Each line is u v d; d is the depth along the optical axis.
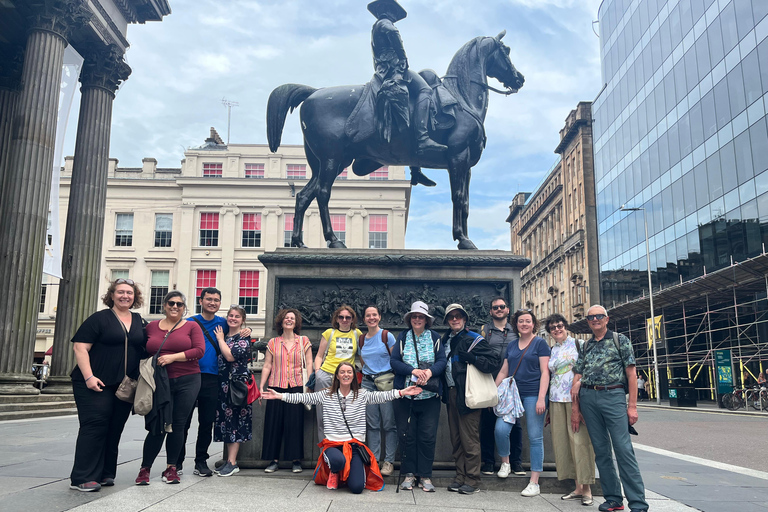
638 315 40.34
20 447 8.17
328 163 7.86
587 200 53.88
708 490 6.32
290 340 6.62
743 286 26.95
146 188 41.66
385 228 40.84
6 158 18.62
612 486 5.18
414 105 7.83
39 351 39.00
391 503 5.01
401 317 7.22
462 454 5.79
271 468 6.34
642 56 43.88
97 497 4.81
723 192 32.09
